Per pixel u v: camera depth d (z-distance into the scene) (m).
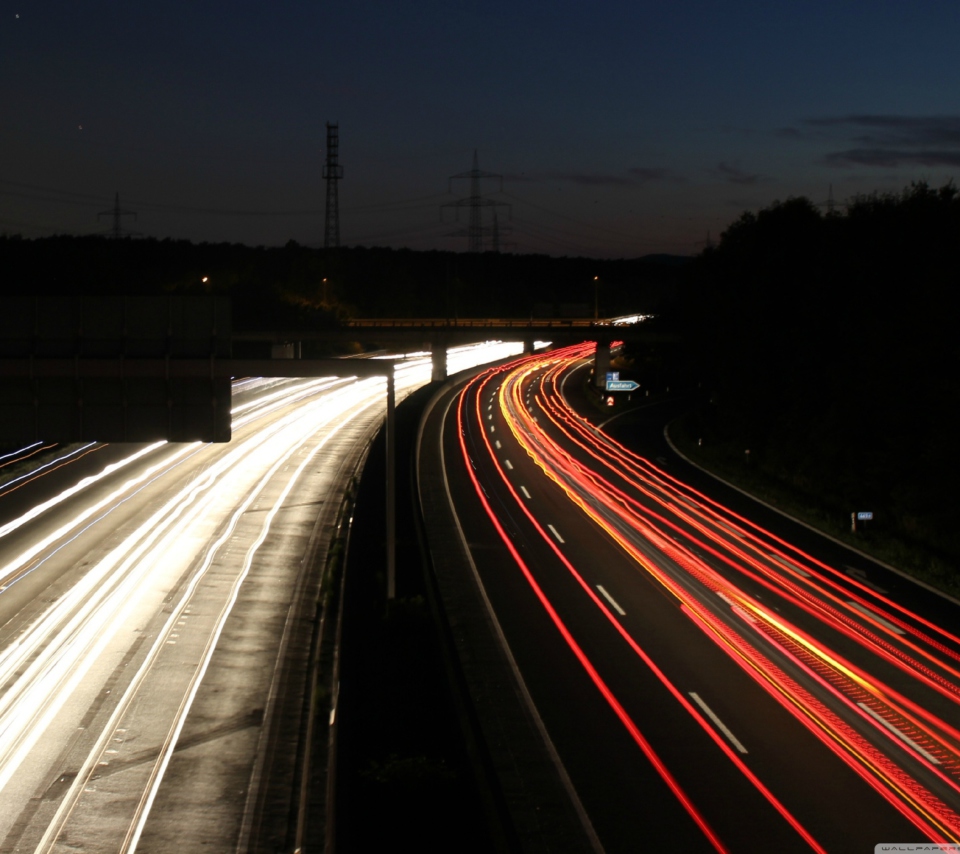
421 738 17.48
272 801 16.23
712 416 74.38
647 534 37.94
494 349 156.88
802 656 23.58
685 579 31.06
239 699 20.66
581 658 23.27
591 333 96.56
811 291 57.81
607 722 19.30
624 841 14.56
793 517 41.97
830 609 27.83
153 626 25.41
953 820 15.31
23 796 16.16
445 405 85.56
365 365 24.83
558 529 38.56
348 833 13.41
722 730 18.92
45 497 42.91
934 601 28.94
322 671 22.27
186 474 49.94
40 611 26.25
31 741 18.22
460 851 13.23
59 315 20.08
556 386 101.81
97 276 103.31
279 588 29.59
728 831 14.88
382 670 21.19
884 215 58.78
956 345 40.34
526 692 20.95
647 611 27.36
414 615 25.00
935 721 19.52
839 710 20.05
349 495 44.69
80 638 24.19
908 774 17.02
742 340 63.09
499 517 40.81
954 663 23.20
